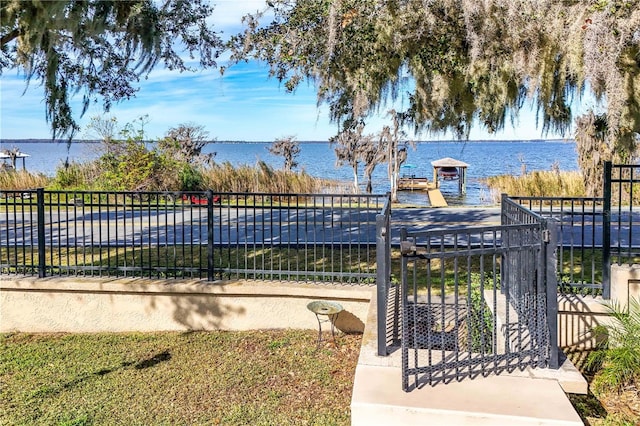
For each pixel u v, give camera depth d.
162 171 15.98
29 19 3.70
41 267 5.86
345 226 10.77
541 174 17.67
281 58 5.53
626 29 4.32
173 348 5.22
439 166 22.22
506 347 3.35
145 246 8.43
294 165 23.17
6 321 5.77
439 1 4.98
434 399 2.92
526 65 4.91
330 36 5.00
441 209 14.01
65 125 5.18
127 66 5.14
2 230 10.38
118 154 15.85
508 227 3.27
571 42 4.62
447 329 4.62
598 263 6.87
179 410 3.99
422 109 5.88
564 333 4.86
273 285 5.56
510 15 4.75
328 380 4.47
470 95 5.75
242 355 5.02
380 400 2.91
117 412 3.97
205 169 18.11
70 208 13.59
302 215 12.89
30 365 4.87
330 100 5.89
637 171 11.89
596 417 3.74
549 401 2.89
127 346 5.30
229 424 3.77
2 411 3.98
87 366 4.84
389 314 4.46
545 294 3.33
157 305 5.67
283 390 4.31
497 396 2.96
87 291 5.68
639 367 4.03
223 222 11.52
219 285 5.57
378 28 5.12
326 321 5.50
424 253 3.09
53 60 4.59
